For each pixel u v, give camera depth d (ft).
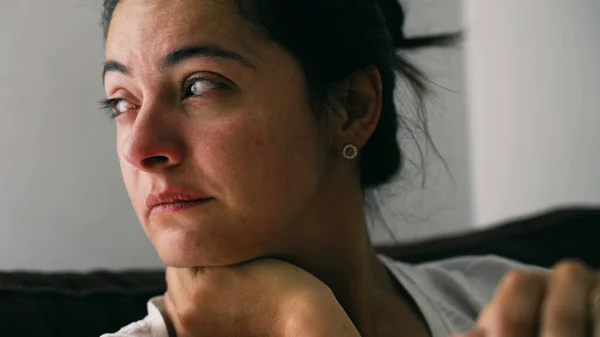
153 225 2.14
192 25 2.01
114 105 2.27
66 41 3.77
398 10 2.97
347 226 2.40
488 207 4.93
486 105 4.85
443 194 4.65
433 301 2.90
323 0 2.22
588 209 4.64
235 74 2.03
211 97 2.03
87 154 3.84
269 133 2.06
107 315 3.09
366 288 2.60
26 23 3.70
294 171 2.13
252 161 2.04
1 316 2.87
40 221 3.76
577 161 5.23
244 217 2.07
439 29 4.69
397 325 2.65
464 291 3.13
